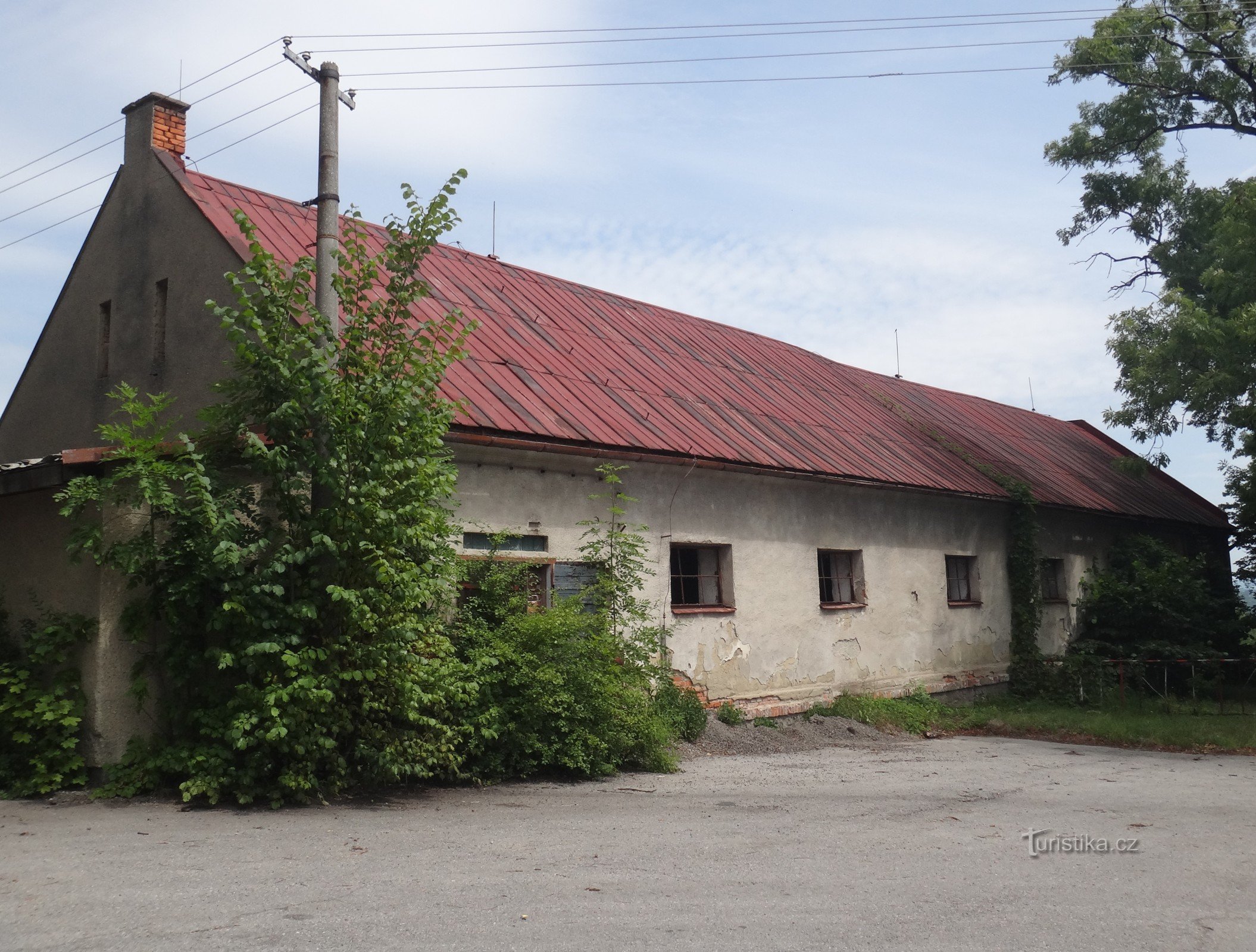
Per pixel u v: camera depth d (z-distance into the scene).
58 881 5.49
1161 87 24.55
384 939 4.62
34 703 8.01
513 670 9.40
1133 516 22.50
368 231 14.37
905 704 15.36
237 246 11.62
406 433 8.26
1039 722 14.80
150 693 8.21
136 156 13.39
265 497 8.18
